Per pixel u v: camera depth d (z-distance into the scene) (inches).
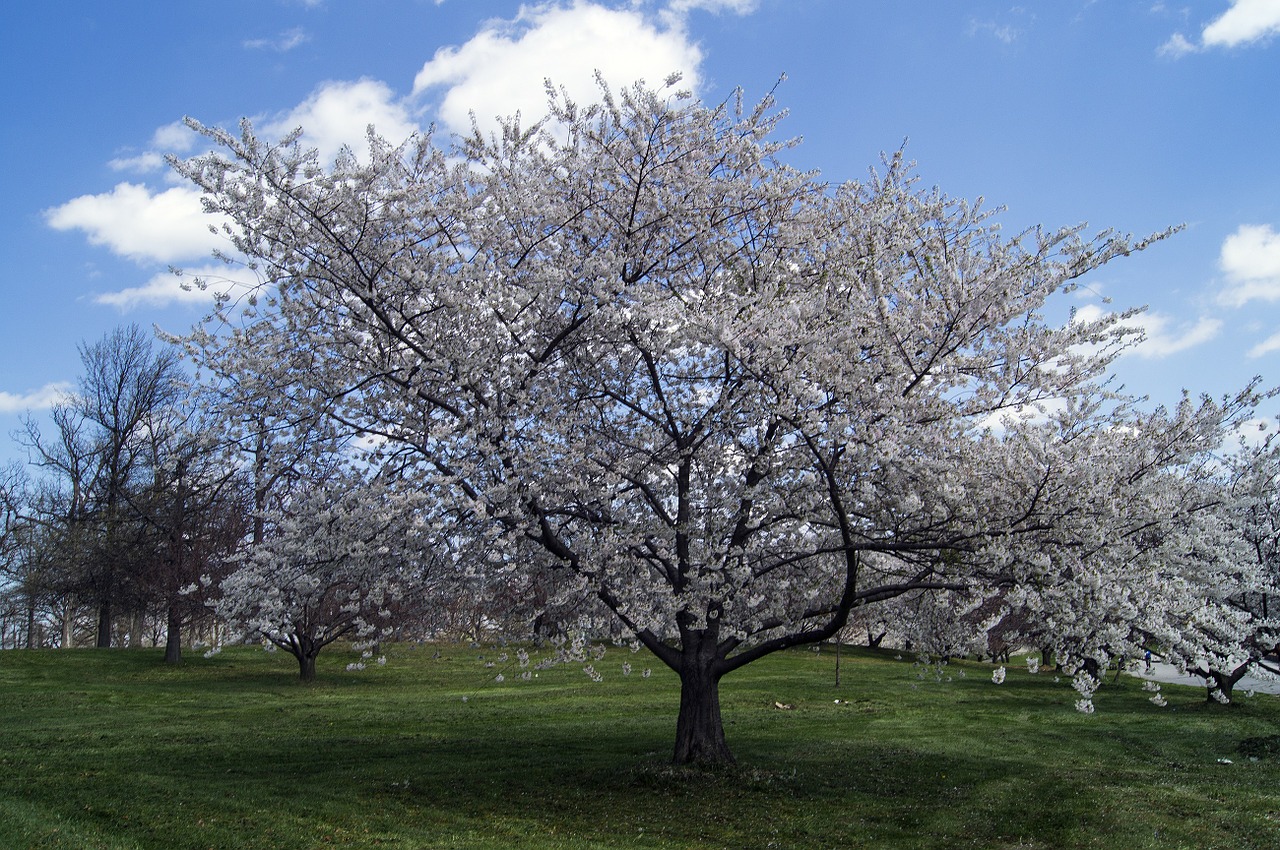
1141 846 458.9
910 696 1029.2
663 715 858.1
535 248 547.5
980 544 466.3
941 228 542.6
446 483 457.4
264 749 652.7
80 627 1847.9
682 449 517.7
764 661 1376.7
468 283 479.8
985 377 521.3
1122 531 487.5
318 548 475.5
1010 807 528.7
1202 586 620.7
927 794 554.3
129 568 1286.9
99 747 648.4
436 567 525.0
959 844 460.4
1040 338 487.8
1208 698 1005.2
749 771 564.1
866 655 1507.1
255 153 466.3
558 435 497.7
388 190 501.4
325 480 505.4
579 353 565.6
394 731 762.2
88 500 1480.1
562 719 838.5
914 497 436.1
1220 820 500.4
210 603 502.9
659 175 557.3
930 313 490.6
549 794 524.1
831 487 463.8
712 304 499.2
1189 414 536.1
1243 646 704.4
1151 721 863.1
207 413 511.2
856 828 479.8
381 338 516.7
